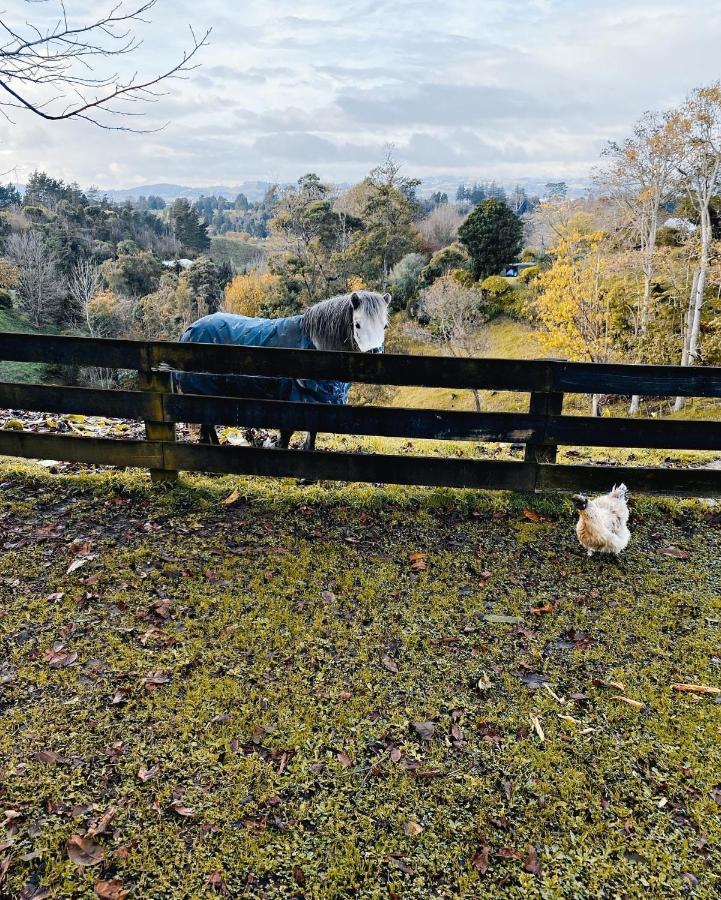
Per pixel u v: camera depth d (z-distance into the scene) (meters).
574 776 2.42
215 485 4.82
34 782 2.33
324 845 2.14
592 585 3.70
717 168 23.92
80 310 47.16
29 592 3.47
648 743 2.58
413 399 31.33
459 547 4.09
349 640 3.16
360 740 2.56
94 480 4.79
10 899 1.94
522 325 35.22
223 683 2.84
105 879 2.01
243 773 2.40
